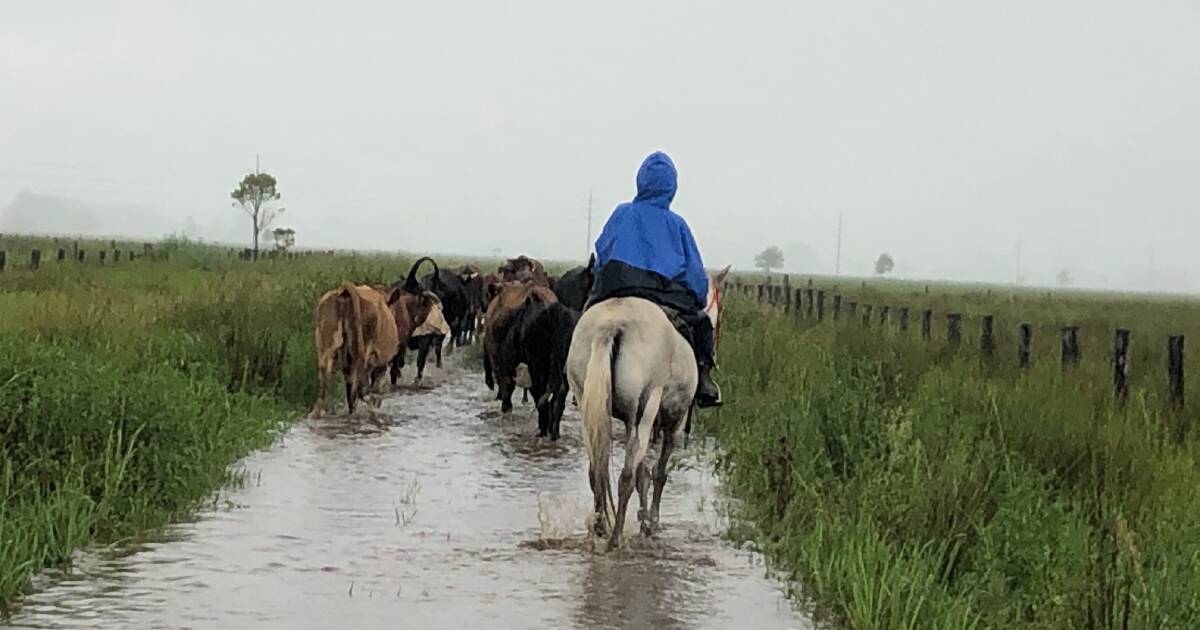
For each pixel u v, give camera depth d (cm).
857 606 780
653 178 1091
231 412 1484
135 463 1105
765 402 1525
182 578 865
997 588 809
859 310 4462
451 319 2875
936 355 2045
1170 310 5712
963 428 1137
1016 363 2031
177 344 1667
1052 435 1206
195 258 5875
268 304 2247
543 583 887
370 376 1897
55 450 1052
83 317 1869
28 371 1133
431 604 819
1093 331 3341
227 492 1185
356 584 866
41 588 827
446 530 1054
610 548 993
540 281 2675
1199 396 1595
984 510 960
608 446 977
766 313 3297
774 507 1099
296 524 1055
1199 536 900
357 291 1741
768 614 823
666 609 827
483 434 1656
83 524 955
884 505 959
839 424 1253
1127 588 733
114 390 1161
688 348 1032
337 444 1509
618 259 1073
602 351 976
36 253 4297
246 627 753
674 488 1300
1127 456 1154
